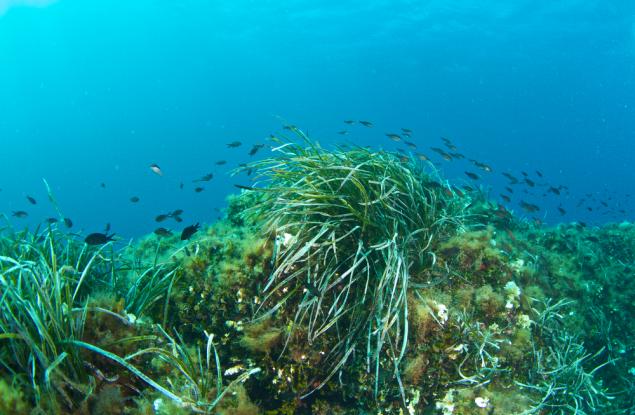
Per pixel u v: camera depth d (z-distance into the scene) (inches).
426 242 163.2
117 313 128.3
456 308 150.9
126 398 106.4
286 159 180.7
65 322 114.6
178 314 152.3
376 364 132.6
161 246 220.5
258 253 155.2
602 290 218.1
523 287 171.6
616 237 278.8
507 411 133.0
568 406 148.6
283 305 146.7
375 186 165.3
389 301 139.0
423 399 139.1
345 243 152.3
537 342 159.2
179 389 113.1
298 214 159.0
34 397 100.3
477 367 140.9
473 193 259.3
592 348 200.4
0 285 119.2
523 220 274.4
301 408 141.7
